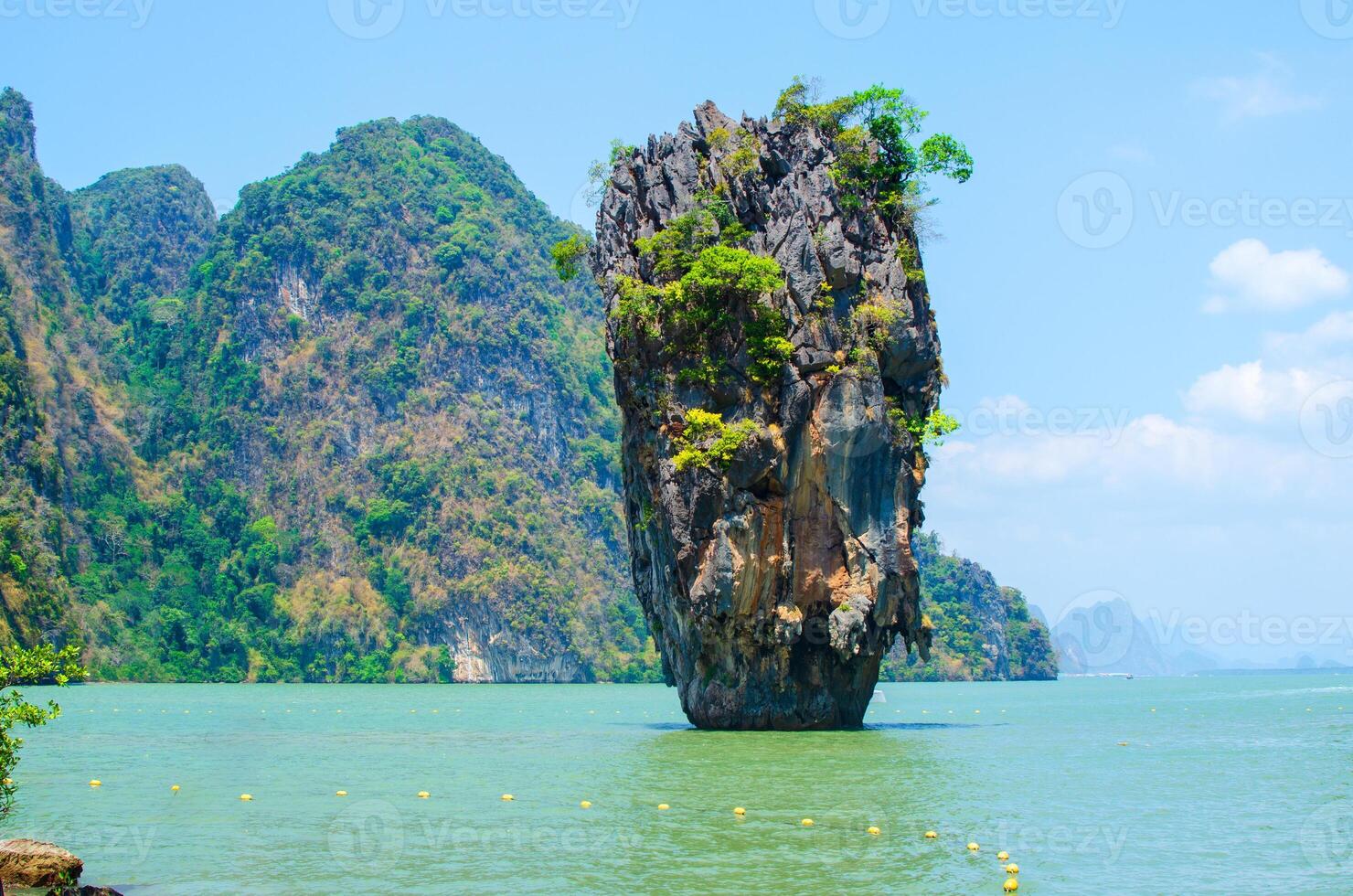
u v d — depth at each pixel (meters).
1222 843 31.42
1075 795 38.72
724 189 58.84
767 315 55.62
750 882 27.30
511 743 57.25
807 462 55.62
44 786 42.16
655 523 57.66
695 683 58.47
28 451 190.12
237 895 26.52
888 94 60.00
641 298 57.00
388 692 158.00
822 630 56.84
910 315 56.91
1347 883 27.38
